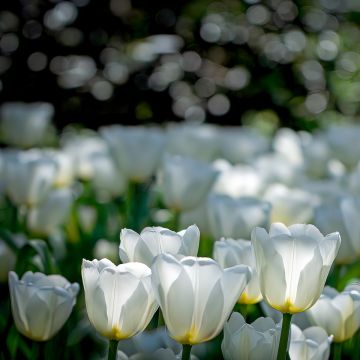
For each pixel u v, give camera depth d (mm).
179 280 1297
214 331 1320
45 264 1674
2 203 2617
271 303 1347
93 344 1699
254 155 2436
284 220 1815
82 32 4043
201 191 1782
